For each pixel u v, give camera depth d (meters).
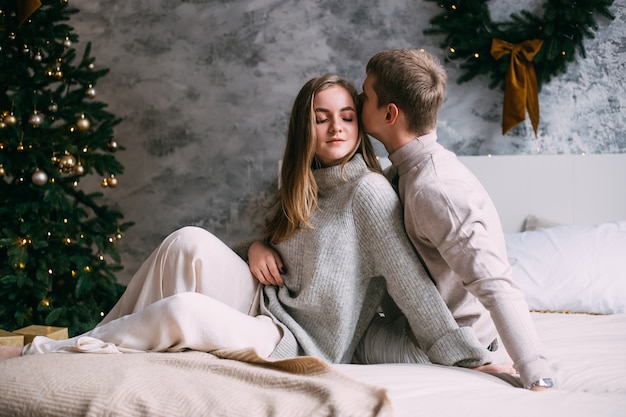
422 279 1.58
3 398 1.26
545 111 3.27
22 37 3.09
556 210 3.13
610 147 3.20
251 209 3.71
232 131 3.72
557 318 2.20
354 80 3.54
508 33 3.21
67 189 3.24
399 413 1.14
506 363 1.57
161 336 1.46
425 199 1.54
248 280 1.77
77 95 3.20
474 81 3.35
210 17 3.72
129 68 3.84
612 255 2.54
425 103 1.65
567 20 3.12
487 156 3.21
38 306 3.00
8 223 3.07
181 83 3.77
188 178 3.79
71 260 3.07
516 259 2.61
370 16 3.50
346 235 1.64
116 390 1.21
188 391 1.22
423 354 1.68
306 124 1.68
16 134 2.98
